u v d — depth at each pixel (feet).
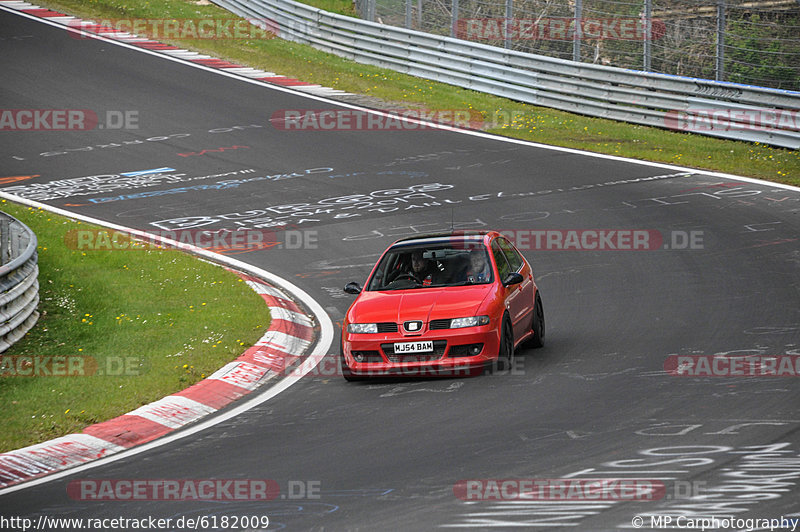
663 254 191.83
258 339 152.35
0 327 148.15
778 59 356.59
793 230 201.36
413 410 113.70
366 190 255.29
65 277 189.26
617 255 193.67
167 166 281.74
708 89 294.25
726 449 91.40
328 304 176.86
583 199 237.25
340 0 473.26
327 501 85.30
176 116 328.90
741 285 166.61
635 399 110.83
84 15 458.09
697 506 78.02
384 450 99.35
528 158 279.08
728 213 218.79
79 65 384.06
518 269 145.89
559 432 100.63
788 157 266.36
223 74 378.12
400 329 127.13
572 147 289.74
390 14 445.78
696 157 272.10
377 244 212.23
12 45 408.05
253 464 98.43
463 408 112.78
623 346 137.08
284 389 130.21
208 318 163.84
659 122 307.37
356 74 378.94
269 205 246.47
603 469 88.28
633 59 391.65
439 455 96.02
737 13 363.97
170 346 149.69
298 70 383.86
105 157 290.76
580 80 329.52
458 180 260.21
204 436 111.24
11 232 191.72
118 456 106.52
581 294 170.81
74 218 237.04
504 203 237.45
